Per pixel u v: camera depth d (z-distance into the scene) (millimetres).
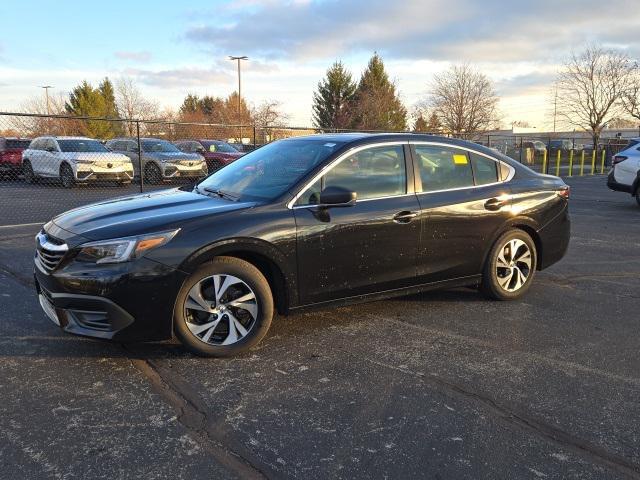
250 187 4512
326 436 3018
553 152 34312
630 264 7262
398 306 5281
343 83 55719
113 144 17734
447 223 4875
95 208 4309
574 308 5328
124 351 4086
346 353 4152
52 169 15492
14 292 5422
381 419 3207
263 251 3990
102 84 60625
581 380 3762
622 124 47969
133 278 3609
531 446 2957
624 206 13531
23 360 3904
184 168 16391
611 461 2836
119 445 2893
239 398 3430
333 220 4273
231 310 4012
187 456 2807
